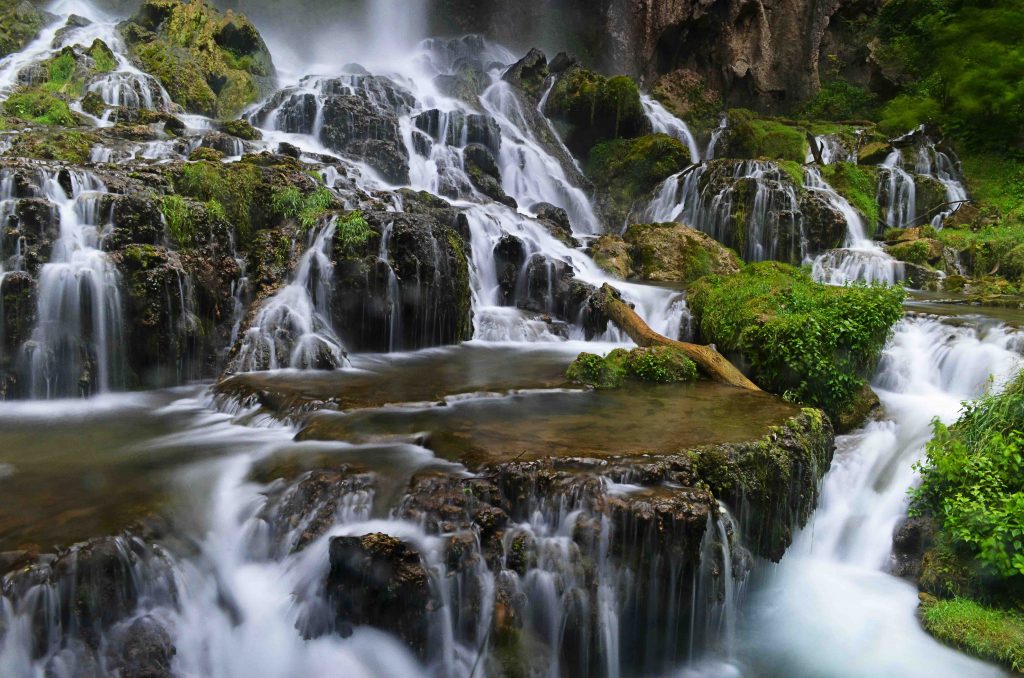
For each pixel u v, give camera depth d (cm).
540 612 624
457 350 1254
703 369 1105
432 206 1559
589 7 3288
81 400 963
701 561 672
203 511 654
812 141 2506
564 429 802
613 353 1110
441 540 614
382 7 3425
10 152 1303
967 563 765
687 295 1384
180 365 1058
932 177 2298
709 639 698
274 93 2134
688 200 2164
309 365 1070
